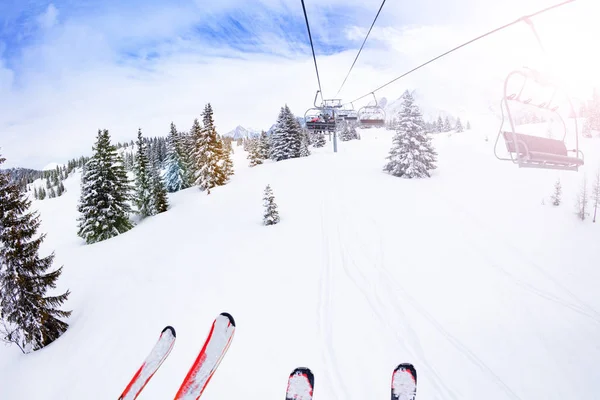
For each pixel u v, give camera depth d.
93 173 29.55
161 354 4.76
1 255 12.58
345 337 8.46
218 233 20.70
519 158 5.55
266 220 20.02
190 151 48.94
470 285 11.91
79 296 16.30
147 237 25.27
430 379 7.12
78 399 8.11
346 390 6.67
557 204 22.22
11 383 10.41
